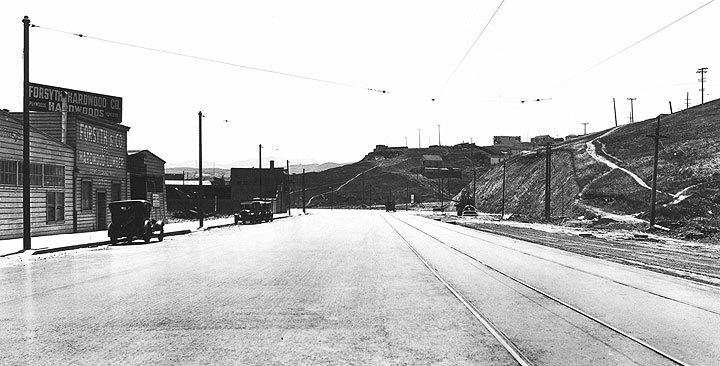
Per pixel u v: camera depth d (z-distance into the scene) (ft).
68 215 115.24
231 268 56.54
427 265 60.08
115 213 93.15
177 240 104.12
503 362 21.93
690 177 229.66
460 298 37.81
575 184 277.85
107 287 42.60
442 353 23.27
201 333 26.94
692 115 324.60
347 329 27.96
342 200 654.53
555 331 27.68
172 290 41.09
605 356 22.91
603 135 358.43
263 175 369.91
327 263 61.87
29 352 23.12
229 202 312.50
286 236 116.98
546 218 212.23
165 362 21.75
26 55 75.20
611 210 227.40
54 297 37.65
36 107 130.11
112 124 134.82
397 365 21.48
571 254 75.36
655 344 25.02
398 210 480.23
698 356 22.98
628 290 42.09
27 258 67.26
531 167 356.59
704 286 44.52
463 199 313.53
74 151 117.29
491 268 57.41
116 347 24.08
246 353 23.18
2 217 93.86
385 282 46.03
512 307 34.40
